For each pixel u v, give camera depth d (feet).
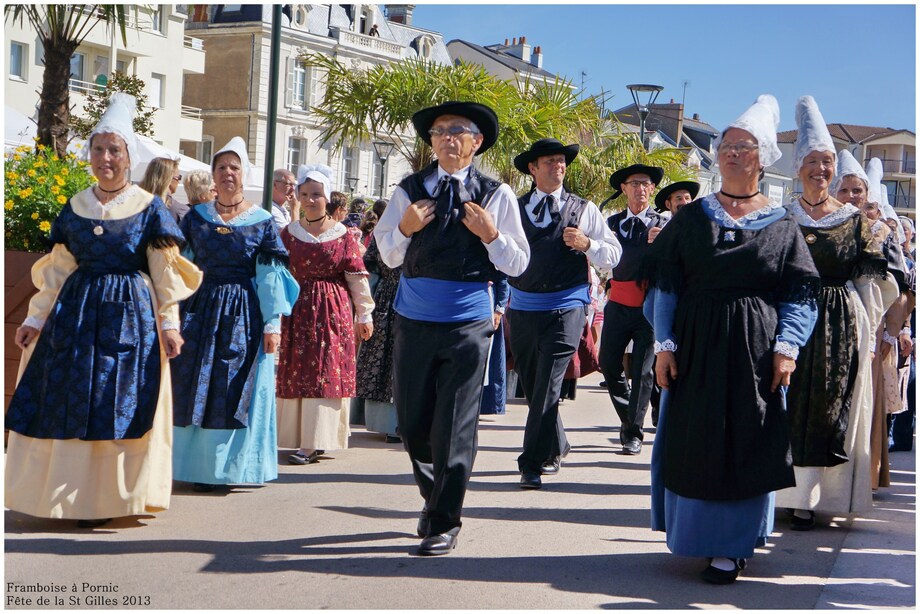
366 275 25.20
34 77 114.11
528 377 23.70
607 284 28.78
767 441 15.94
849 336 19.71
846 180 22.62
